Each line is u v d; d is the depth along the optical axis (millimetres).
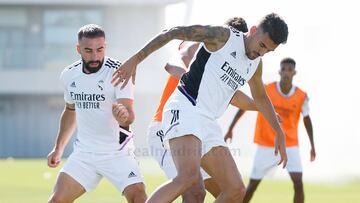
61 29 92938
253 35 15961
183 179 15617
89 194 31859
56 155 18516
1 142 93875
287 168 26016
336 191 35688
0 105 93812
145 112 93062
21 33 92562
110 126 17344
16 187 35844
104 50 17141
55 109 94312
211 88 16125
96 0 91875
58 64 92562
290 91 26578
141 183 17438
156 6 93312
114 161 17453
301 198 25953
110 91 17141
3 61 91938
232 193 16422
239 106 19203
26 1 90812
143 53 15469
